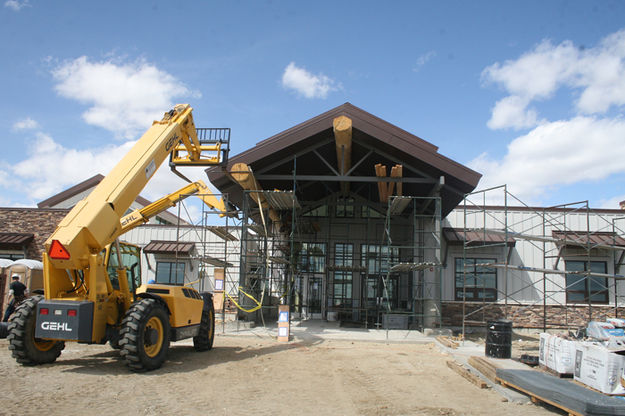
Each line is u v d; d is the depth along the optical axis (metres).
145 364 8.41
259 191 15.77
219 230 16.89
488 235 19.69
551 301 19.39
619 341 11.07
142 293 9.28
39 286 17.97
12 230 20.47
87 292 8.41
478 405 7.21
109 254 9.23
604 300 19.31
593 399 6.18
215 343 13.23
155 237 21.23
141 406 6.36
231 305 20.27
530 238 15.29
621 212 19.92
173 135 9.98
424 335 16.28
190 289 10.84
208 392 7.38
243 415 6.22
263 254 17.91
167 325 9.17
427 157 15.20
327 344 13.94
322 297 22.19
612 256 19.41
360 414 6.52
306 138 15.51
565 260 19.66
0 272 17.55
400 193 17.56
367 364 10.74
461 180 15.09
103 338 8.48
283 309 14.31
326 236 22.03
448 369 10.38
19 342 8.30
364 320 21.19
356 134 16.06
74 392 6.88
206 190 16.81
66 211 20.53
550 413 6.80
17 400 6.31
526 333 19.05
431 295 18.64
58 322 7.89
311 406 6.84
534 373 7.94
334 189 22.27
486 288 19.61
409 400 7.40
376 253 21.59
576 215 19.92
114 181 8.64
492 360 10.06
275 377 8.86
